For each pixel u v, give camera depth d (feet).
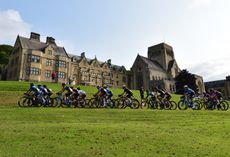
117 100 76.89
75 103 74.43
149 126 44.14
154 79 334.03
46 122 44.75
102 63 332.19
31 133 34.71
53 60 246.27
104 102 75.15
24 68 223.10
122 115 58.23
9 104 79.97
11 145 28.78
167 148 30.12
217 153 28.78
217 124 48.70
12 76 232.53
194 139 35.24
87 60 319.47
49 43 257.75
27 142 30.27
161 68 368.07
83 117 52.85
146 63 337.11
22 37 240.73
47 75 237.66
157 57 383.86
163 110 71.61
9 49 356.18
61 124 42.42
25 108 64.59
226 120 55.67
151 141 33.04
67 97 74.95
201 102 80.94
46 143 30.17
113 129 39.55
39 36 255.70
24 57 225.76
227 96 385.70
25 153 26.12
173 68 364.17
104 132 37.06
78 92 75.05
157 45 389.80
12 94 97.60
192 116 60.13
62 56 253.24
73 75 287.07
